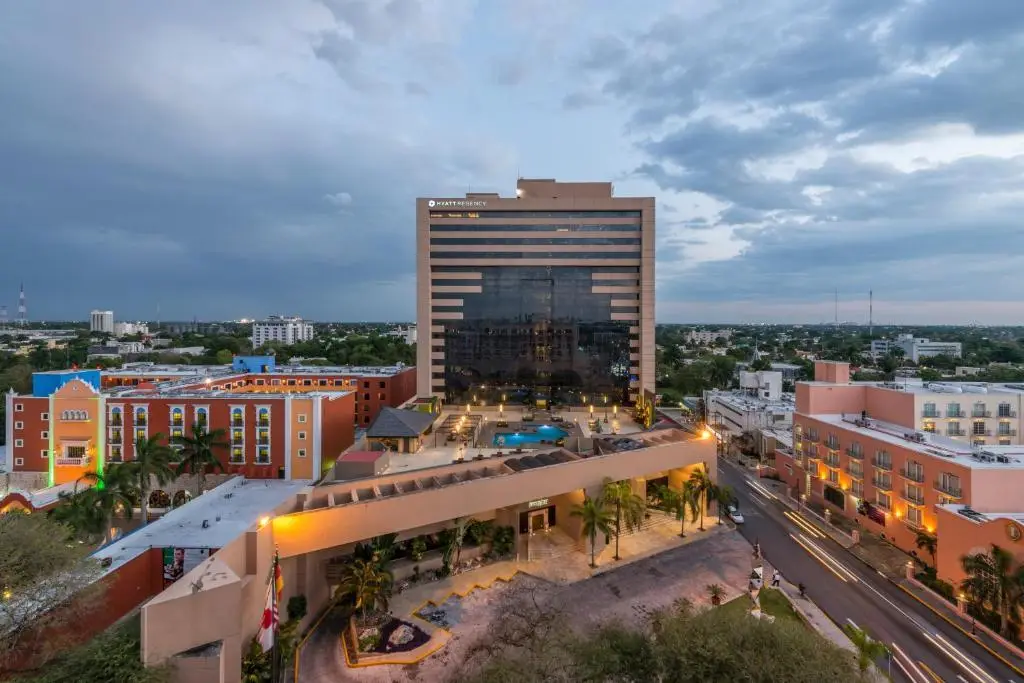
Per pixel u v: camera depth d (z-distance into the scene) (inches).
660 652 965.2
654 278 3747.5
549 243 3791.8
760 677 868.0
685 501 2150.6
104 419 2630.4
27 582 1093.8
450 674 1285.7
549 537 2132.1
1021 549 1416.1
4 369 5221.5
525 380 3816.4
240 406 2652.6
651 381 3750.0
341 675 1298.0
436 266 3823.8
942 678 1278.3
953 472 1792.6
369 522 1619.1
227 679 1128.2
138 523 2361.0
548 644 1106.7
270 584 1259.8
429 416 2891.2
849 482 2343.8
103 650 1035.3
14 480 2613.2
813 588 1734.7
